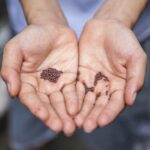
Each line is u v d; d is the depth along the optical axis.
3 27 1.13
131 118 0.89
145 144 0.93
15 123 0.96
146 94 0.85
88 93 0.63
